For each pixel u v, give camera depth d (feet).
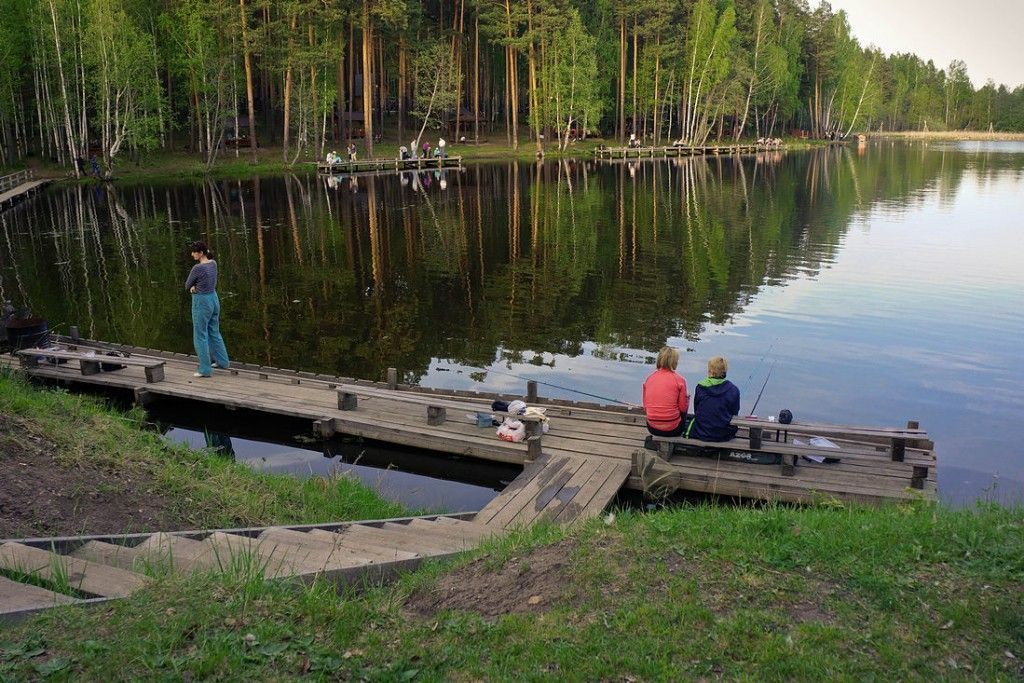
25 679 12.28
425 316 64.28
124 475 26.23
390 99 303.48
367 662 13.93
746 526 19.93
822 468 30.86
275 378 44.06
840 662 14.06
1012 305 65.92
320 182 175.11
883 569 17.39
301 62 198.80
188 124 224.53
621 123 272.31
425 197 146.41
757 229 108.68
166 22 195.21
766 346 55.47
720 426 31.35
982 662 14.20
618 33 293.02
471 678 13.74
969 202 138.51
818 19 361.92
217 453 36.40
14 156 194.90
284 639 14.17
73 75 185.37
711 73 282.36
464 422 37.22
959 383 47.32
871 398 45.11
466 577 18.33
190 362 47.52
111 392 44.21
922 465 28.53
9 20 175.83
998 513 21.44
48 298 70.03
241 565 17.65
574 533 20.53
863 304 67.15
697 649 14.49
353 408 39.06
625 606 15.97
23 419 27.84
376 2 209.97
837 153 300.81
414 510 29.86
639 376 49.70
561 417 38.17
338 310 66.18
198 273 42.80
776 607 15.98
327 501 28.68
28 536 20.56
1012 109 554.46
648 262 85.81
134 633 13.69
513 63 257.55
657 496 30.66
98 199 144.05
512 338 58.23
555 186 166.81
